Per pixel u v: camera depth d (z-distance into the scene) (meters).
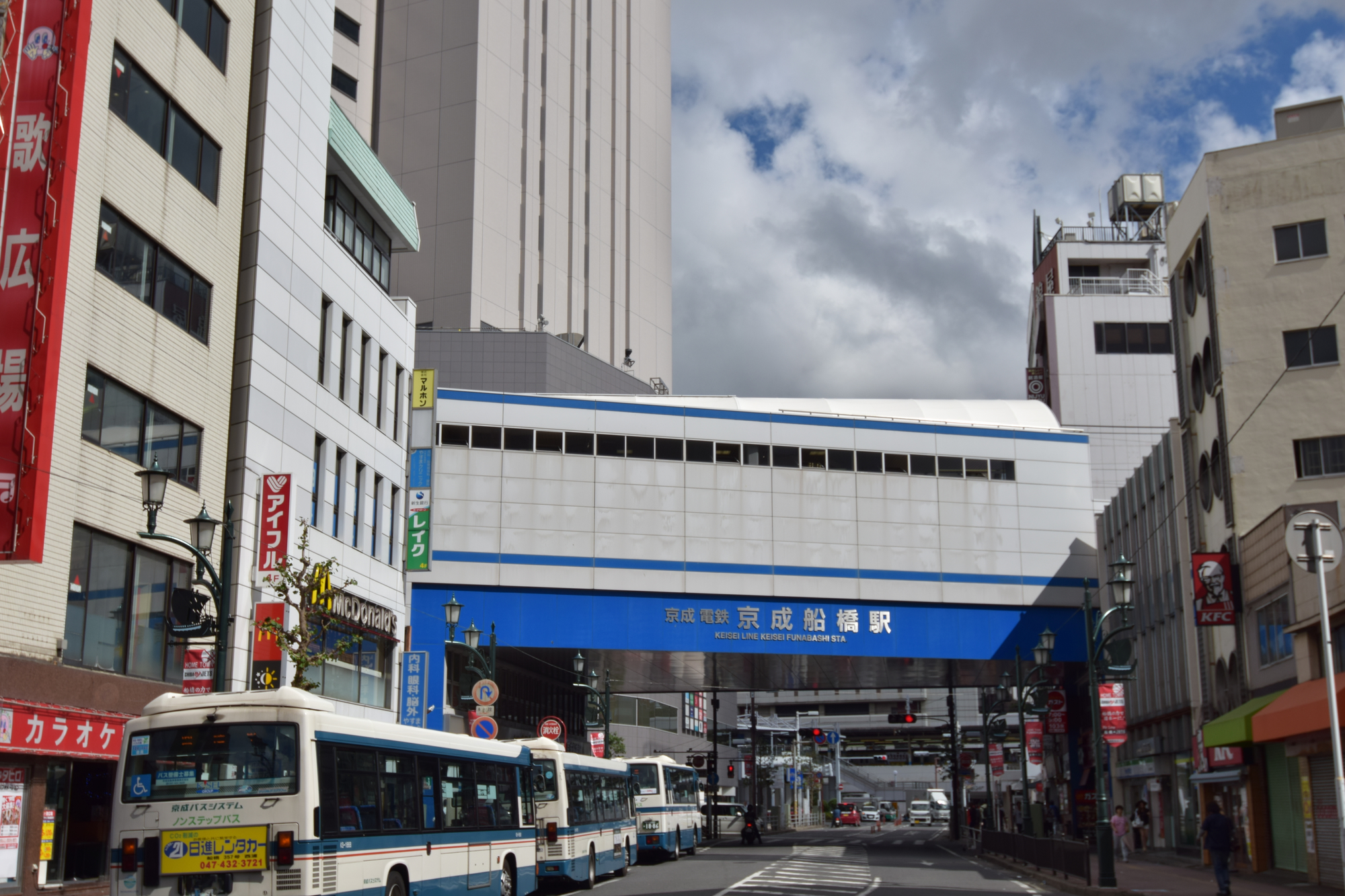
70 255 22.52
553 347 70.81
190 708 15.32
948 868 37.81
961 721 152.62
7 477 20.25
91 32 23.55
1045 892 27.28
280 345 31.89
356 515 37.91
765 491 56.38
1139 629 51.34
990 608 57.75
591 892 26.91
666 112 104.12
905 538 57.38
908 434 58.47
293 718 15.16
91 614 23.30
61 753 21.20
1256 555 35.56
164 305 26.48
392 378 41.28
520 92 83.69
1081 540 59.31
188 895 14.67
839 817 120.25
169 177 26.72
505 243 80.25
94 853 22.80
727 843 61.31
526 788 23.38
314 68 34.81
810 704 158.12
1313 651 29.08
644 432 55.62
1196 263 42.97
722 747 114.69
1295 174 40.12
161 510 25.83
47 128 21.52
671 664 59.41
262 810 14.78
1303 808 29.28
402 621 41.62
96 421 23.53
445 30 80.62
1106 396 88.62
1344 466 37.75
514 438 54.31
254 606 29.44
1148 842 49.78
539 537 53.66
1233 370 39.53
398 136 80.31
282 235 32.16
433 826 18.44
